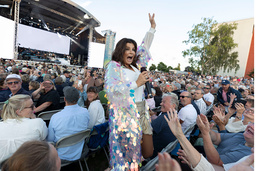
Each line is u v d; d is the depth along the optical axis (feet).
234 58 100.22
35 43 60.23
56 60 66.90
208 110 12.60
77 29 71.82
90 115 7.43
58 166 2.37
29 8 52.90
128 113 4.21
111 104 4.30
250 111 6.25
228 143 5.49
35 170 1.98
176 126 3.65
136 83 4.06
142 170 4.36
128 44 4.61
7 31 37.93
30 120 4.99
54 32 66.64
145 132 4.70
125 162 4.31
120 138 4.38
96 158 8.30
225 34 97.71
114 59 4.78
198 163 3.43
